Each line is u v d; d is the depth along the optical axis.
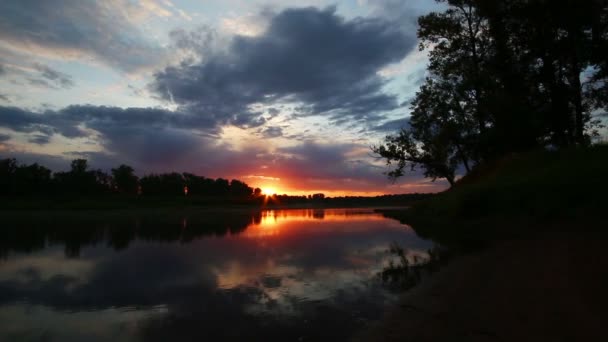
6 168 79.25
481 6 25.58
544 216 13.31
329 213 55.69
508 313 5.69
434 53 30.02
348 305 7.41
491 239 13.58
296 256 13.79
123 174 105.69
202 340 5.91
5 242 19.67
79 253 15.73
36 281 10.47
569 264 7.54
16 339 6.21
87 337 6.24
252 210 72.31
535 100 25.36
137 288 9.46
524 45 25.17
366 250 14.88
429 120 29.78
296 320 6.67
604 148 16.28
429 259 11.83
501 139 24.59
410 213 31.97
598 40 21.30
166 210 64.88
